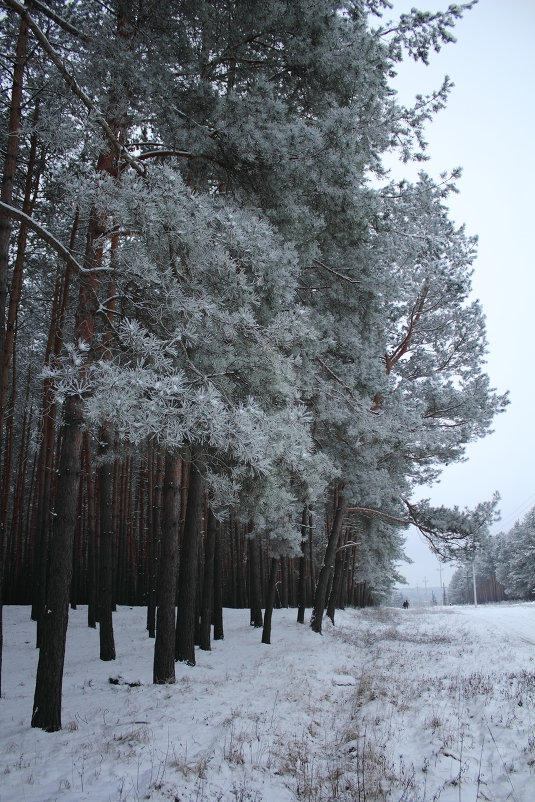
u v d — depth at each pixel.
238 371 7.95
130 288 7.75
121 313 8.58
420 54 11.30
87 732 7.70
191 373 7.38
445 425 20.88
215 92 9.51
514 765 6.13
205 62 10.08
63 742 7.24
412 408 18.23
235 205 9.27
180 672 11.82
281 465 9.11
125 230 7.32
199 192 10.16
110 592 14.41
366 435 14.27
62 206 13.55
